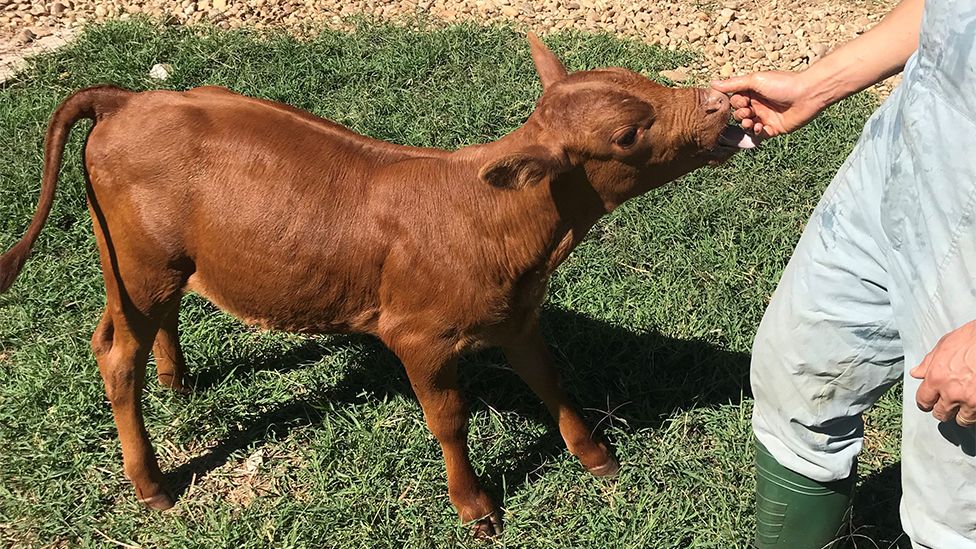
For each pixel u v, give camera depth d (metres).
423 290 1.51
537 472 1.82
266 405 1.93
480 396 1.95
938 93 1.01
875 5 3.57
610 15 3.41
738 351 2.03
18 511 1.71
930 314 1.07
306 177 1.51
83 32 3.05
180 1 3.31
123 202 1.51
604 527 1.70
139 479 1.71
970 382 0.95
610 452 1.82
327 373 1.98
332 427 1.87
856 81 1.38
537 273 1.57
